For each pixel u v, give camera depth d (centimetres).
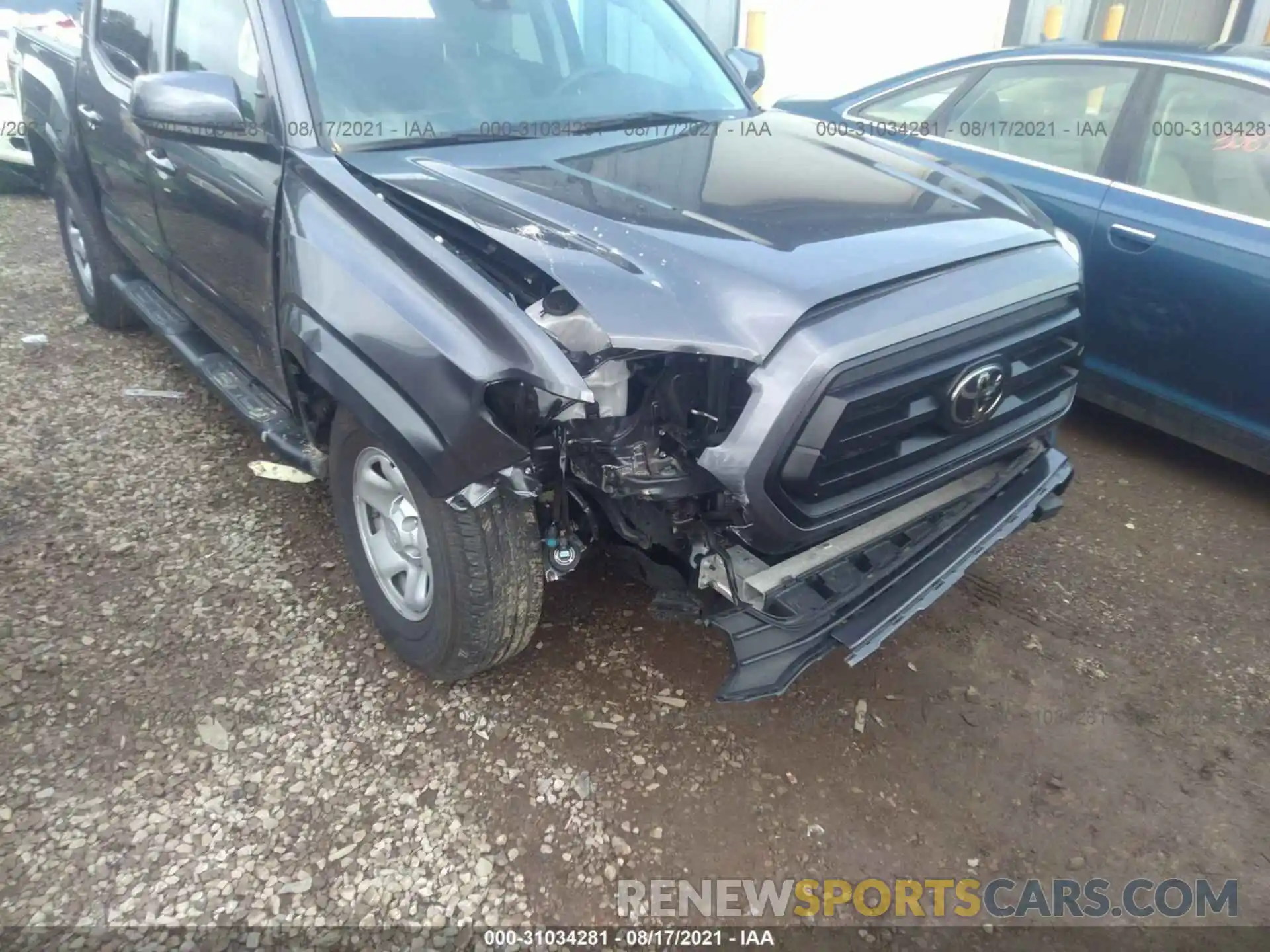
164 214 352
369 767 247
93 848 221
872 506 222
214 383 341
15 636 283
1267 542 371
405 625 267
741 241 222
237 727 257
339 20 287
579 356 200
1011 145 451
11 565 314
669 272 210
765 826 238
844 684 288
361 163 261
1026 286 242
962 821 244
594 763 252
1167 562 357
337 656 284
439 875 220
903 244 232
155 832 226
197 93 259
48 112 461
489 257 229
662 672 285
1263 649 311
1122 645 311
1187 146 391
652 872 224
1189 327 380
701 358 209
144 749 248
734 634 220
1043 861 235
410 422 213
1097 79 428
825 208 247
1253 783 260
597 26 344
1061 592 337
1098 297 411
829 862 230
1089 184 415
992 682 292
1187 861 237
